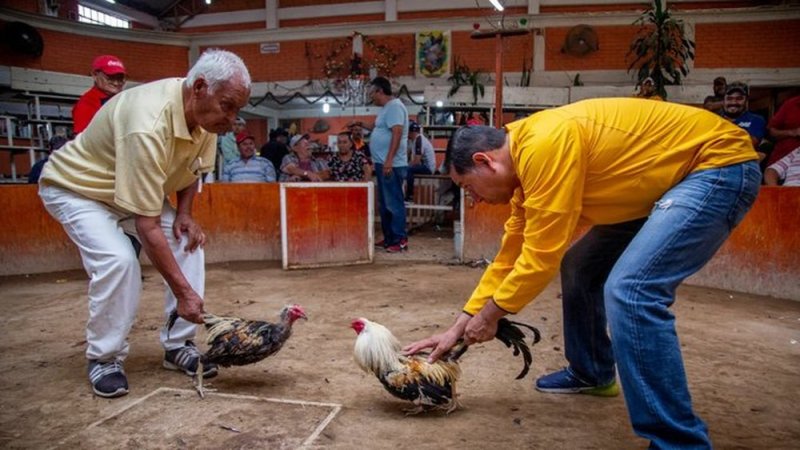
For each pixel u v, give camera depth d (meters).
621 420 2.44
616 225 2.41
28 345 3.57
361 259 6.63
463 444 2.21
